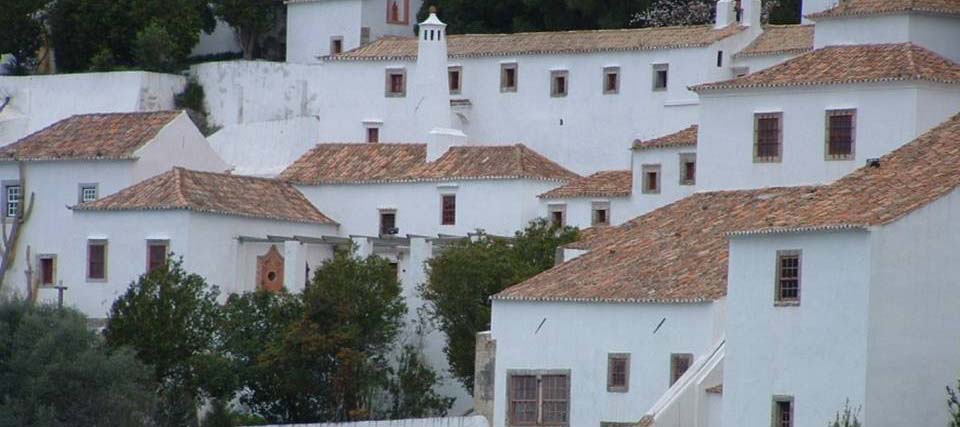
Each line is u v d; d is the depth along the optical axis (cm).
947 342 18800
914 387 18662
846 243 18712
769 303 19400
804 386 19025
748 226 19750
